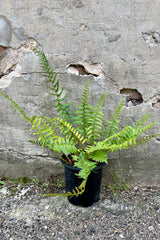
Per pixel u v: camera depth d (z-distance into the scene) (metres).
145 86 2.49
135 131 2.15
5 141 2.78
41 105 2.61
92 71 2.49
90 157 2.25
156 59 2.41
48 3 2.31
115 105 2.56
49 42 2.41
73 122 2.40
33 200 2.58
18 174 2.86
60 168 2.79
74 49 2.42
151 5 2.27
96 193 2.44
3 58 2.56
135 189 2.74
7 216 2.36
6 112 2.67
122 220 2.31
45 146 2.65
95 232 2.17
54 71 2.48
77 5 2.30
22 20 2.39
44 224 2.27
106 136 2.45
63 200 2.57
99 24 2.34
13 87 2.59
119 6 2.28
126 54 2.40
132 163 2.72
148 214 2.38
